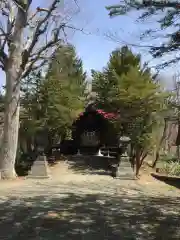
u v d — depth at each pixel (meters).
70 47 18.72
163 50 5.87
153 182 15.26
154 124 16.98
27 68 15.37
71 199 10.52
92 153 22.55
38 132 17.30
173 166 19.30
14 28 15.02
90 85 25.05
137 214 8.73
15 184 13.64
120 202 10.30
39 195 11.15
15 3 14.25
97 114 22.36
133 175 15.55
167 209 9.48
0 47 14.95
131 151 17.59
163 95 16.58
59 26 15.62
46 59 16.05
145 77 16.09
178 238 6.66
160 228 7.39
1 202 9.85
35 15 15.54
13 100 14.94
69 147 22.89
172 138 27.31
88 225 7.47
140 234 6.88
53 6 14.78
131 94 16.17
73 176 15.89
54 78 18.50
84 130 23.02
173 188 13.77
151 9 5.73
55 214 8.42
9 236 6.52
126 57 18.45
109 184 14.16
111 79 18.80
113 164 18.03
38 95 18.03
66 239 6.39
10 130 14.94
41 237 6.48
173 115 18.75
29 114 17.91
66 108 17.86
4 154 14.88
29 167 17.89
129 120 17.08
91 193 11.84
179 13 5.69
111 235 6.74
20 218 7.97
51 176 15.76
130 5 5.78
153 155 20.47
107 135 22.70
